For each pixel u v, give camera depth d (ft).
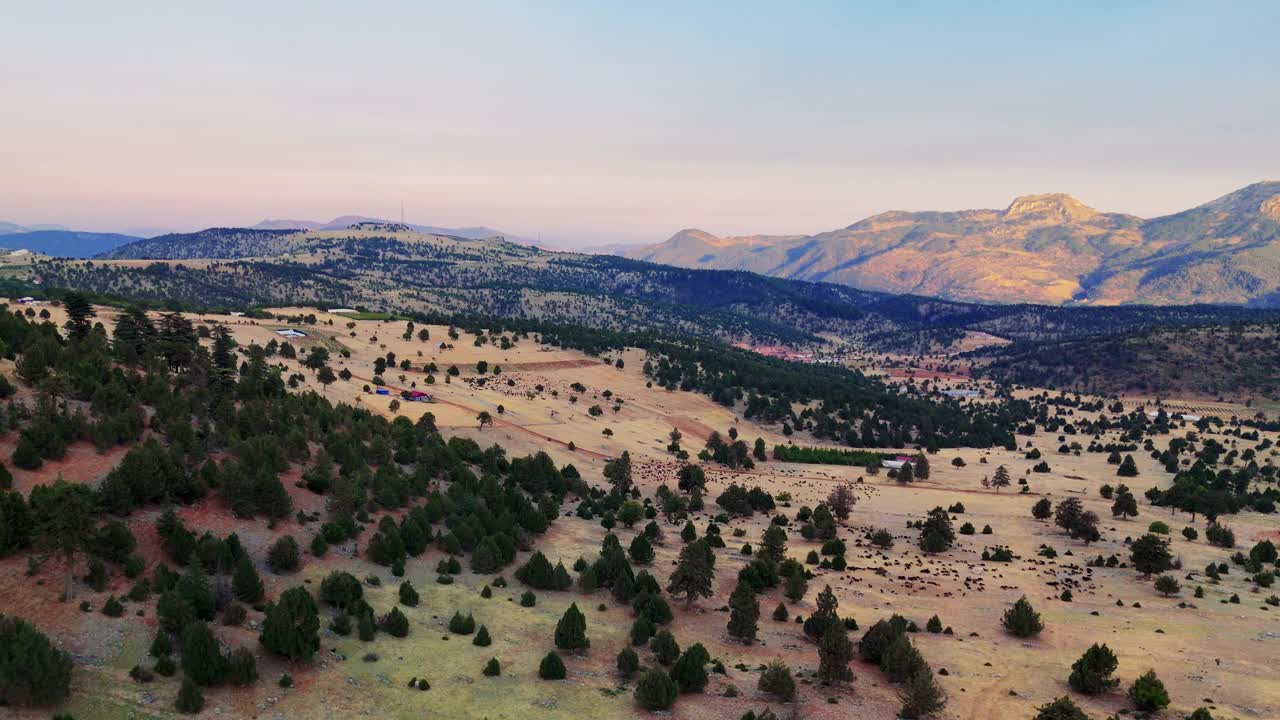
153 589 228.43
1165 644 296.30
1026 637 303.68
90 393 361.71
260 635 218.18
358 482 354.33
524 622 272.51
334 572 257.55
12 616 195.83
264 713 185.78
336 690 202.28
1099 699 242.37
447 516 366.43
